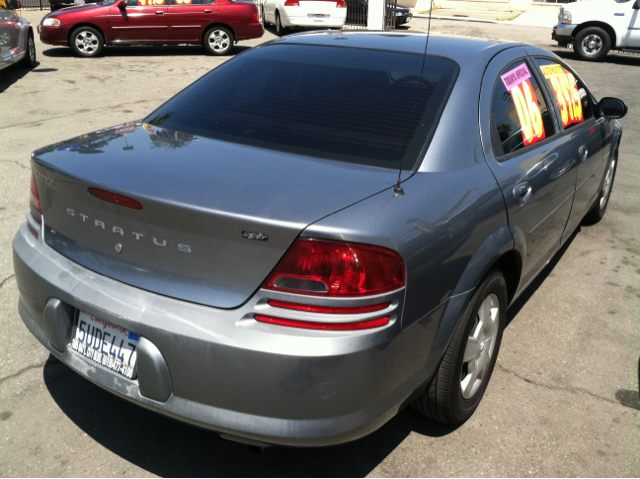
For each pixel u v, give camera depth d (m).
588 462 2.52
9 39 9.31
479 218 2.37
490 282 2.53
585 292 4.00
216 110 2.72
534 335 3.46
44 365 2.96
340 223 1.90
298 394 1.90
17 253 2.44
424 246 2.07
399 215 2.03
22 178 5.46
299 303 1.89
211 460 2.44
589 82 11.76
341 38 3.14
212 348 1.91
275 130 2.51
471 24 21.55
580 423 2.75
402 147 2.38
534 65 3.33
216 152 2.36
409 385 2.18
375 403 2.03
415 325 2.10
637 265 4.45
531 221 2.90
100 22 11.88
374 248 1.91
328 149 2.38
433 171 2.32
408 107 2.54
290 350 1.87
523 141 2.96
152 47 13.92
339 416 1.96
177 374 1.99
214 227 1.90
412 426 2.68
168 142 2.47
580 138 3.65
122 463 2.40
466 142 2.50
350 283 1.89
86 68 10.80
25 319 2.51
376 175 2.22
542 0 26.08
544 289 4.02
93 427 2.58
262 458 2.46
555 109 3.44
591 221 5.17
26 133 6.79
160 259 2.03
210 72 3.11
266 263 1.90
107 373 2.17
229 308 1.95
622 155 7.33
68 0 18.62
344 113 2.55
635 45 14.28
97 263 2.18
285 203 1.95
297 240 1.87
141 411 2.69
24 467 2.35
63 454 2.42
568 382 3.04
